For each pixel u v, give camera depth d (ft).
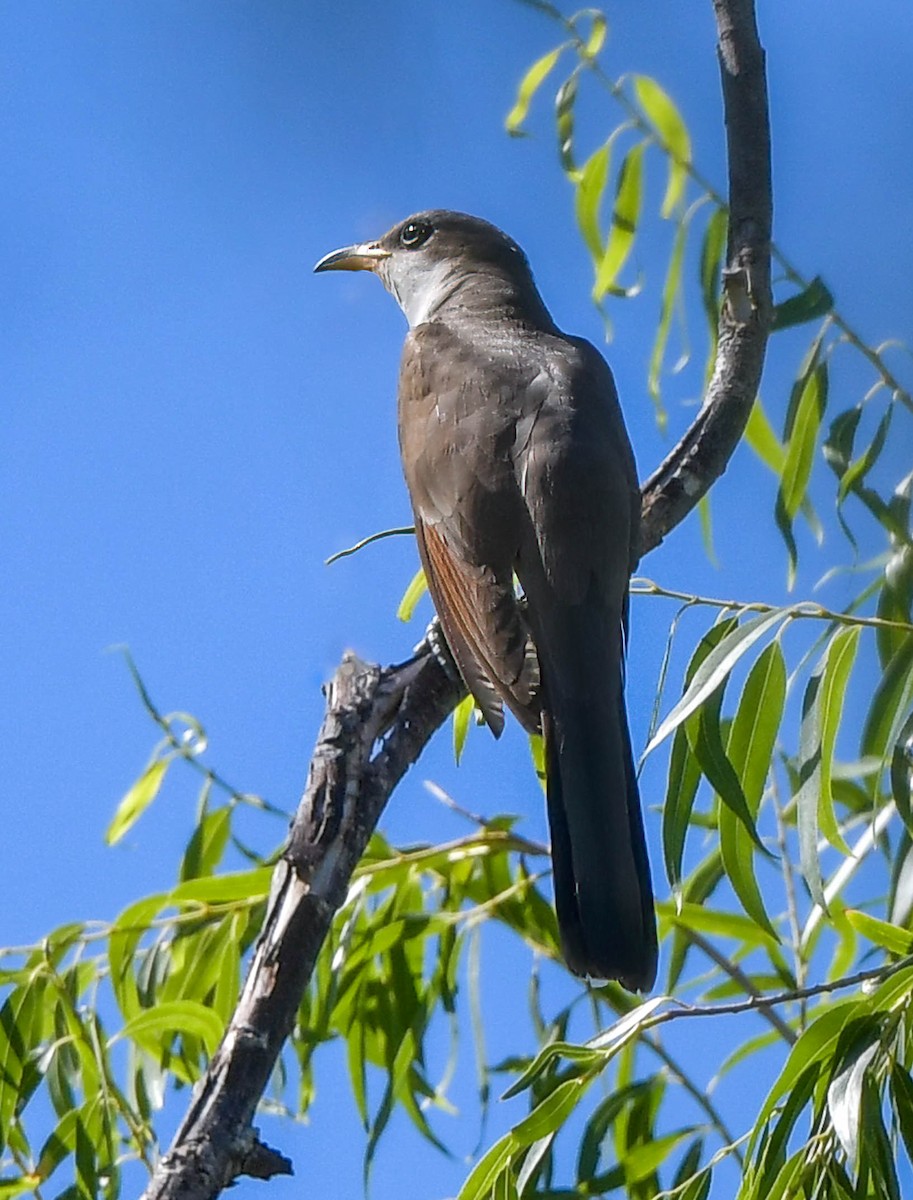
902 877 23.36
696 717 23.52
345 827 19.88
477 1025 28.63
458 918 28.96
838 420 26.78
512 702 24.81
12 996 27.73
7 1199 26.45
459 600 26.14
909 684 23.50
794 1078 21.07
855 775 26.14
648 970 22.61
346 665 21.47
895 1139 21.20
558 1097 22.16
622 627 26.18
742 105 26.73
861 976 21.63
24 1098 27.22
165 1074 28.55
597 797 23.75
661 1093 27.02
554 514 26.22
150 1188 17.44
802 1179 20.61
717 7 27.04
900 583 25.08
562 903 23.17
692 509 27.48
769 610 24.02
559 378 28.53
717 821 27.02
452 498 27.22
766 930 23.36
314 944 19.21
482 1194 22.43
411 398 29.81
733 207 26.84
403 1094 28.45
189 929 28.68
